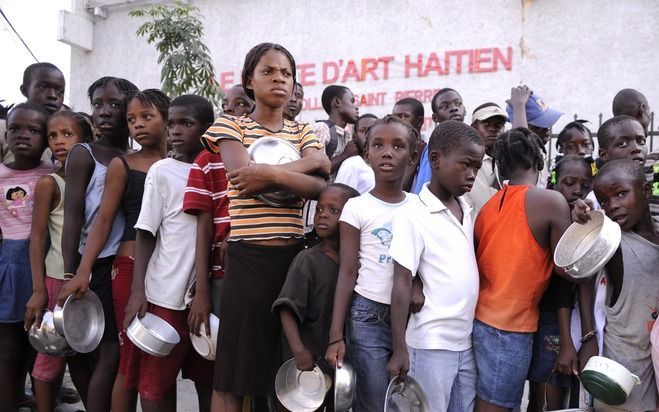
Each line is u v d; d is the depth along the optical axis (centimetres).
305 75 1166
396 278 270
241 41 1215
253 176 261
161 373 315
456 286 272
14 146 385
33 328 345
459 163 271
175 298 319
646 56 952
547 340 298
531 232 273
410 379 269
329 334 279
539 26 1010
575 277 255
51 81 463
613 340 273
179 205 324
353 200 289
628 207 270
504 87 1030
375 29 1118
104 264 341
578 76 987
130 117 346
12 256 377
